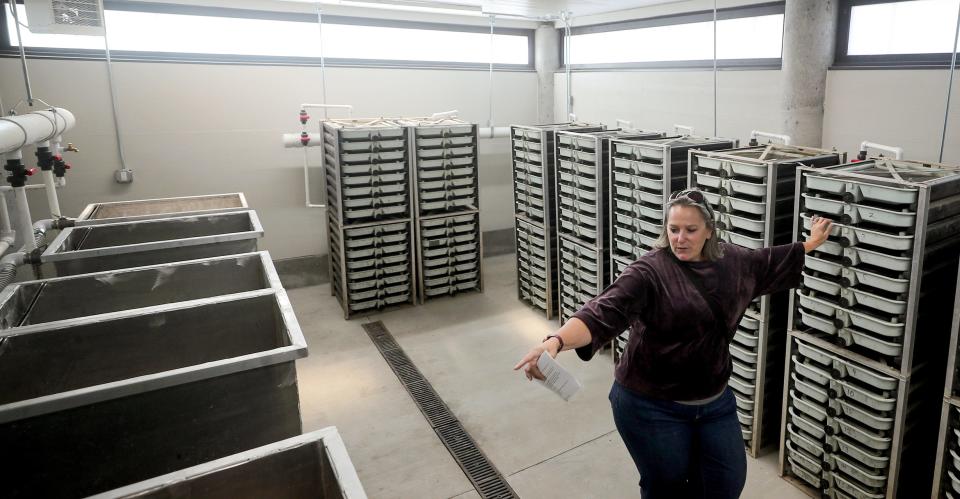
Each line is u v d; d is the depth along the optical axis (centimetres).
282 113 526
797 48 368
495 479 285
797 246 199
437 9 521
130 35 469
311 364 406
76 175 468
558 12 545
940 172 231
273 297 241
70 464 166
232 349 240
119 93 468
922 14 326
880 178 219
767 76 412
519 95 636
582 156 392
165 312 225
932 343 233
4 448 157
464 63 601
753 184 263
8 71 434
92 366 219
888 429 233
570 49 619
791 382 269
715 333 182
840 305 239
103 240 349
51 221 343
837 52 370
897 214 212
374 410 347
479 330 457
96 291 266
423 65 577
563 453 304
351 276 479
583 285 416
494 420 335
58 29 343
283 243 551
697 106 472
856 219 225
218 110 503
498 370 393
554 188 452
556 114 642
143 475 176
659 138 396
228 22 498
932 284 223
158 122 485
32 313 248
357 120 508
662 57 513
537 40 630
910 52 335
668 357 184
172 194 501
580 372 385
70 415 162
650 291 182
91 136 466
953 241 227
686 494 205
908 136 334
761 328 275
